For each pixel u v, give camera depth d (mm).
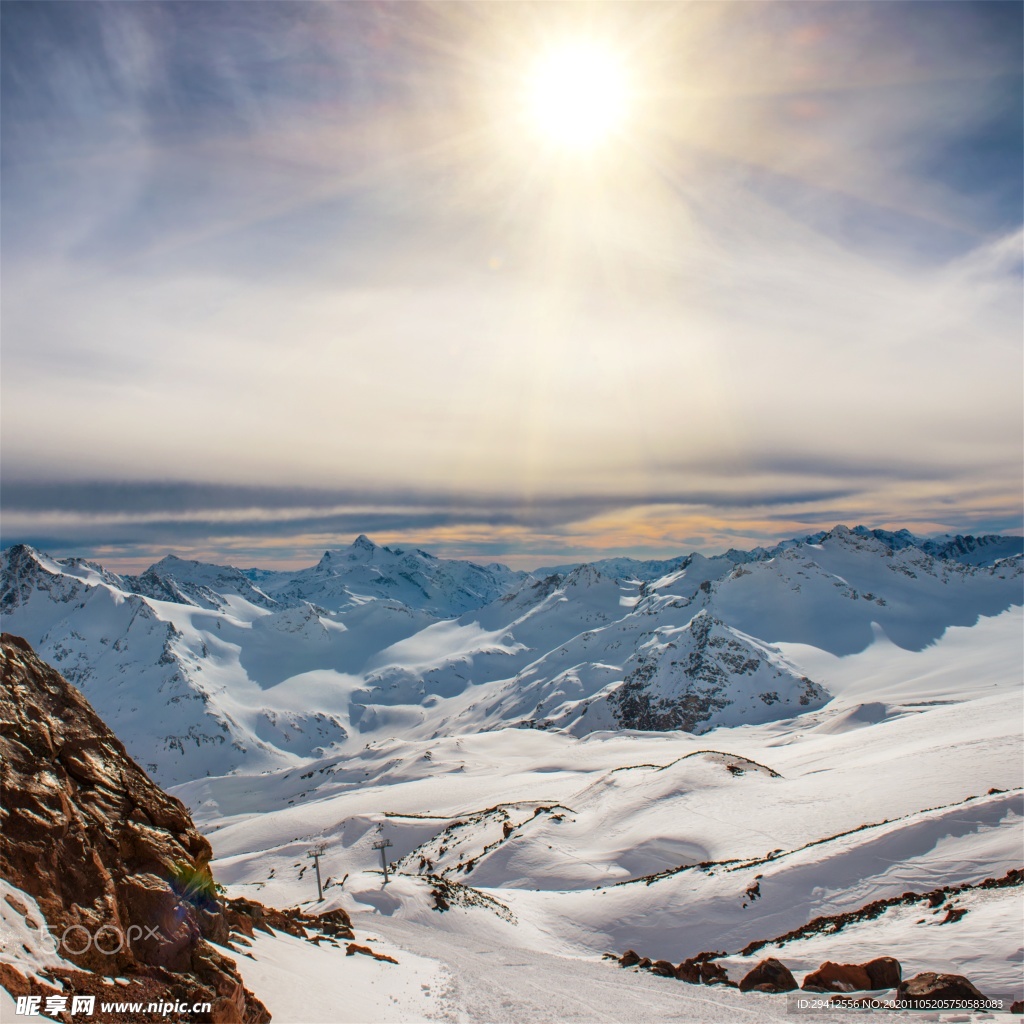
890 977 30219
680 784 105062
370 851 136000
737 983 34219
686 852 83000
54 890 14898
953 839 56594
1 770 16031
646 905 62375
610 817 100812
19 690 19172
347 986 23969
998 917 36531
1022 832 54031
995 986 28531
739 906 56625
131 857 17984
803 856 61219
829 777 97312
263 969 21109
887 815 78000
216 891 24938
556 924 63906
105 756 19844
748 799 94688
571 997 28062
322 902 75688
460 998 26406
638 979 34812
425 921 61781
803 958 37375
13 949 12977
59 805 16484
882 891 52438
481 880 90750
